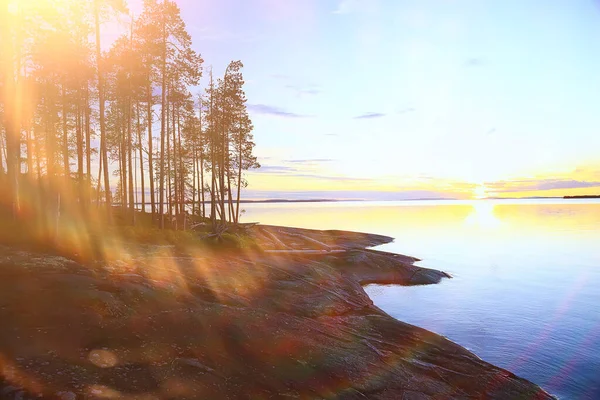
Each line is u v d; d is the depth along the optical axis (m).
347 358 10.76
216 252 25.91
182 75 31.27
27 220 20.52
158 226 33.56
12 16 18.72
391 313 20.47
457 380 11.04
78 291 10.70
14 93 18.50
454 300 23.42
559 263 38.09
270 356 9.94
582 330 17.31
